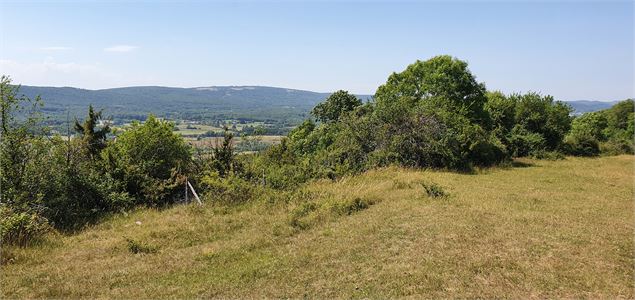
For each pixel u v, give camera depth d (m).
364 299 6.21
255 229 10.55
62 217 12.71
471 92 32.59
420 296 6.20
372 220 10.56
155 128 22.09
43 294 6.76
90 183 14.24
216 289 6.84
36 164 13.37
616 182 17.62
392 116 23.08
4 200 11.81
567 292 6.24
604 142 37.66
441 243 8.41
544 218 10.36
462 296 6.16
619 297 6.06
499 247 8.14
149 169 19.09
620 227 9.64
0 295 6.71
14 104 13.48
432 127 22.64
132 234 10.59
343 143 22.56
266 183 15.84
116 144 21.55
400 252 8.06
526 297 6.11
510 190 15.12
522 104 33.72
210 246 9.34
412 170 20.52
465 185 16.27
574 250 7.95
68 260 8.52
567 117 34.50
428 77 32.78
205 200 14.34
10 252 8.56
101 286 7.09
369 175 18.06
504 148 26.67
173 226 11.18
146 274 7.61
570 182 17.56
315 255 8.23
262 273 7.43
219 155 20.25
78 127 23.67
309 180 16.94
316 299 6.30
